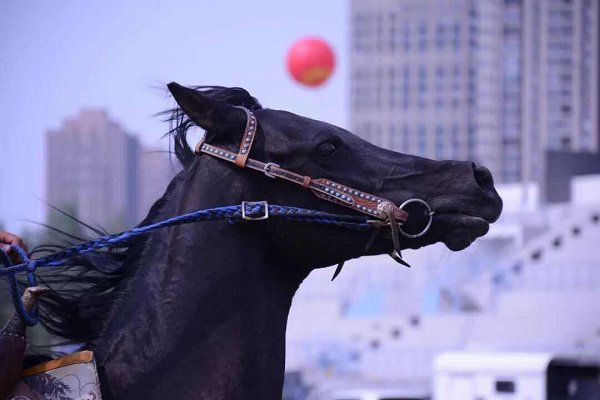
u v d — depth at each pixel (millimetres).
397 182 4652
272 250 4652
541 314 35406
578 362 18422
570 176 51031
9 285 4445
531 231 40375
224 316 4520
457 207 4629
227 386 4457
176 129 4852
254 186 4605
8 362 4332
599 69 99438
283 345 4680
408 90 102125
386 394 23438
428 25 101938
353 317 37219
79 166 131625
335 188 4605
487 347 34469
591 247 37156
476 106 100250
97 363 4512
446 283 37500
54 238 5270
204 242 4566
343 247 4641
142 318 4535
